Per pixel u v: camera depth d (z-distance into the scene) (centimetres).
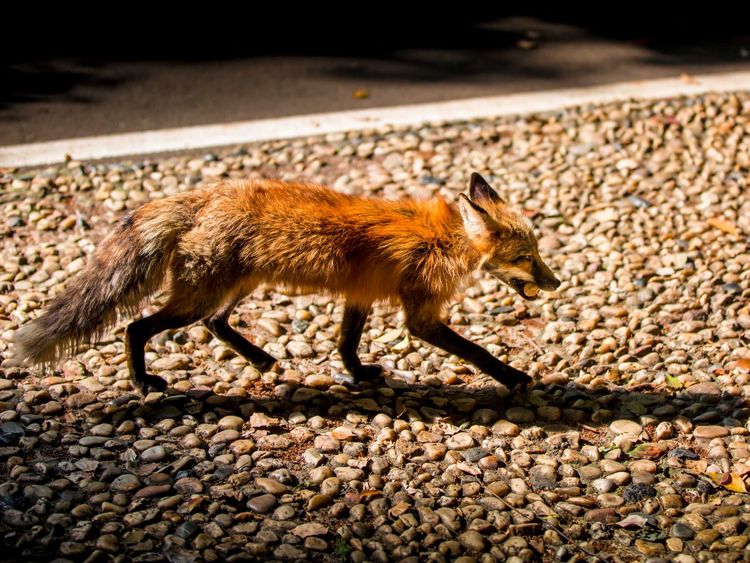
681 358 512
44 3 1049
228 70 893
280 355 515
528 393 487
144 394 461
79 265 582
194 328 531
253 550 357
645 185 695
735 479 418
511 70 908
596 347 528
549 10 1091
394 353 525
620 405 477
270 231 448
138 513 374
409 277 467
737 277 582
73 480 394
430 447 437
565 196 682
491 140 760
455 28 1024
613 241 630
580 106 818
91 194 667
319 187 485
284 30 1005
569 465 428
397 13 1064
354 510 388
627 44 984
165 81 863
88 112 792
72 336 443
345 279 463
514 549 371
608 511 398
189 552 353
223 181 471
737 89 855
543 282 486
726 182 695
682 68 916
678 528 387
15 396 456
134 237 445
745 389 484
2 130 751
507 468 427
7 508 372
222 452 423
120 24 1005
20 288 558
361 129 775
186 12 1049
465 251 470
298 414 458
